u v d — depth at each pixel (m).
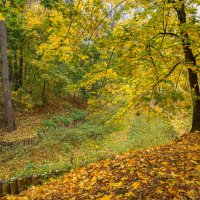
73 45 7.07
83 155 13.44
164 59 7.58
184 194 4.88
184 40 7.65
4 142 15.91
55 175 8.01
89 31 7.12
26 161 14.06
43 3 5.39
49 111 24.05
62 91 25.81
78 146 16.09
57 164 10.59
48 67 21.56
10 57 24.02
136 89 8.95
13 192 7.24
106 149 14.18
